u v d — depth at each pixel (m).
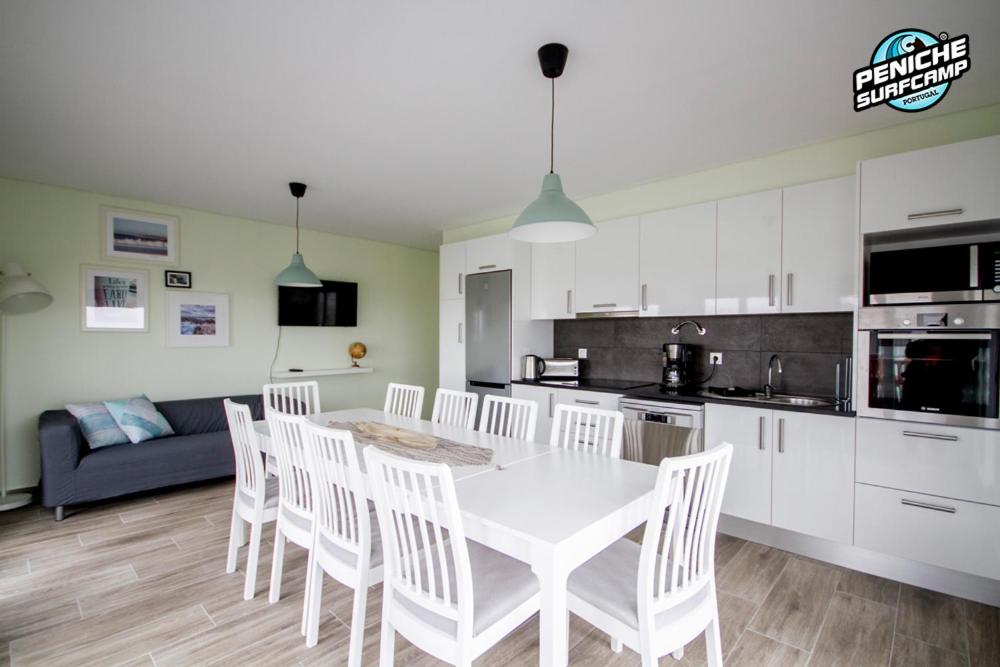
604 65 1.96
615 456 2.14
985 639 1.92
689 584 1.43
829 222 2.67
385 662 1.52
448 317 4.60
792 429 2.58
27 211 3.51
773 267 2.86
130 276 3.96
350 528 1.74
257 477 2.22
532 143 2.78
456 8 1.61
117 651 1.85
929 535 2.21
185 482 3.54
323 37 1.77
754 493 2.71
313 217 4.55
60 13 1.62
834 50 1.86
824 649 1.87
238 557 2.63
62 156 2.99
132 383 3.97
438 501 1.55
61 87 2.13
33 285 3.16
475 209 4.24
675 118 2.46
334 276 5.33
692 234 3.20
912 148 2.52
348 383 5.46
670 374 3.45
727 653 1.84
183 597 2.23
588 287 3.78
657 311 3.37
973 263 2.11
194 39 1.78
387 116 2.43
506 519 1.40
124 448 3.38
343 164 3.13
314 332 5.15
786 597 2.23
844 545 2.52
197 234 4.30
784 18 1.67
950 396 2.16
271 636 1.95
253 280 4.67
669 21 1.68
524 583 1.51
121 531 2.96
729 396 3.14
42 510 3.29
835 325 2.99
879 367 2.34
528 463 2.01
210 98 2.24
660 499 1.28
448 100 2.26
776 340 3.21
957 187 2.15
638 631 1.33
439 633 1.35
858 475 2.39
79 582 2.35
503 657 1.83
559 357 4.37
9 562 2.55
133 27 1.70
